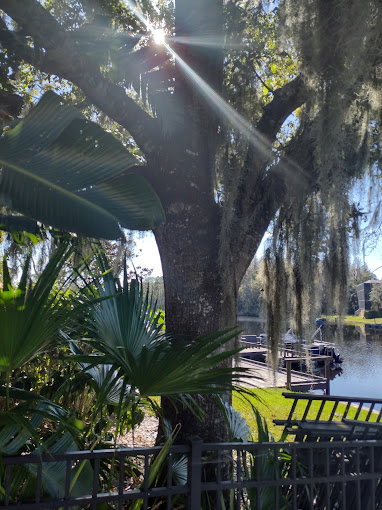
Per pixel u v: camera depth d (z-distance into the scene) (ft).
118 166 7.42
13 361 6.62
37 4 11.61
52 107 6.80
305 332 15.12
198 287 12.80
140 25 15.15
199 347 7.57
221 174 13.16
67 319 7.52
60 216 7.96
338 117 12.28
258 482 8.18
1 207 12.14
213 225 13.25
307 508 10.37
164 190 13.26
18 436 7.48
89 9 13.89
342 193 12.44
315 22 12.55
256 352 47.26
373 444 9.41
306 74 12.82
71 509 7.97
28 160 7.27
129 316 9.07
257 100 15.12
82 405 13.69
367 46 12.17
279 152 14.44
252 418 23.18
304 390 35.04
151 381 7.62
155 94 13.55
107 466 10.96
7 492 6.51
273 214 14.05
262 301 15.51
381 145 14.42
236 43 13.87
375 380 44.29
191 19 13.25
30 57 12.33
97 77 12.98
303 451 10.54
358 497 9.05
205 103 13.14
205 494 10.48
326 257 14.76
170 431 10.40
